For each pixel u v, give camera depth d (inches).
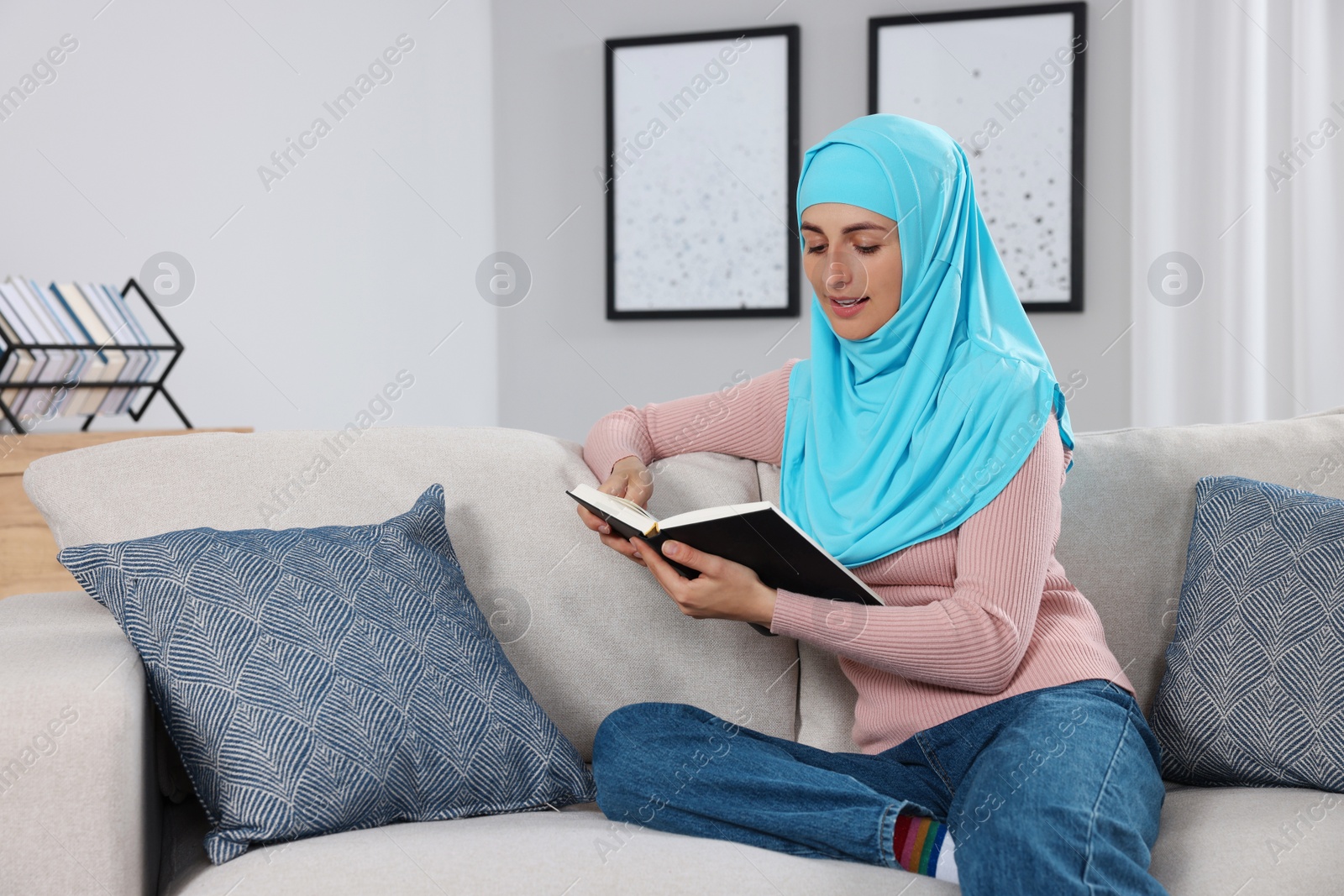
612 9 137.9
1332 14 107.3
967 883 36.4
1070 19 124.2
